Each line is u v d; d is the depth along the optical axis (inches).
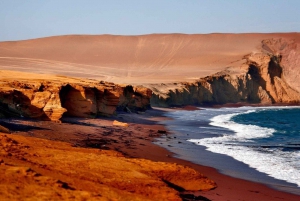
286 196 635.5
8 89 1114.1
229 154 964.0
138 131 1275.8
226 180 710.5
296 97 3865.7
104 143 957.2
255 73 3895.2
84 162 609.9
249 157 936.9
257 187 678.5
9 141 639.1
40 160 573.6
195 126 1620.3
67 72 3676.2
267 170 812.0
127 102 1941.4
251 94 3710.6
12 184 395.5
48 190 404.2
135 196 480.7
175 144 1080.8
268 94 3806.6
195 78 3435.0
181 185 622.2
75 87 1349.7
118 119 1531.7
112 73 3811.5
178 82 3171.8
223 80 3570.4
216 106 3203.7
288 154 1005.2
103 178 544.1
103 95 1507.1
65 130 1036.5
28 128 956.0
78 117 1353.3
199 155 936.3
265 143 1203.9
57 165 564.4
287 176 769.6
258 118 2252.7
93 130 1125.7
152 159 837.8
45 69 3786.9
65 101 1336.1
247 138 1304.1
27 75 1669.5
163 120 1814.7
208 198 579.5
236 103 3496.6
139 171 619.5
